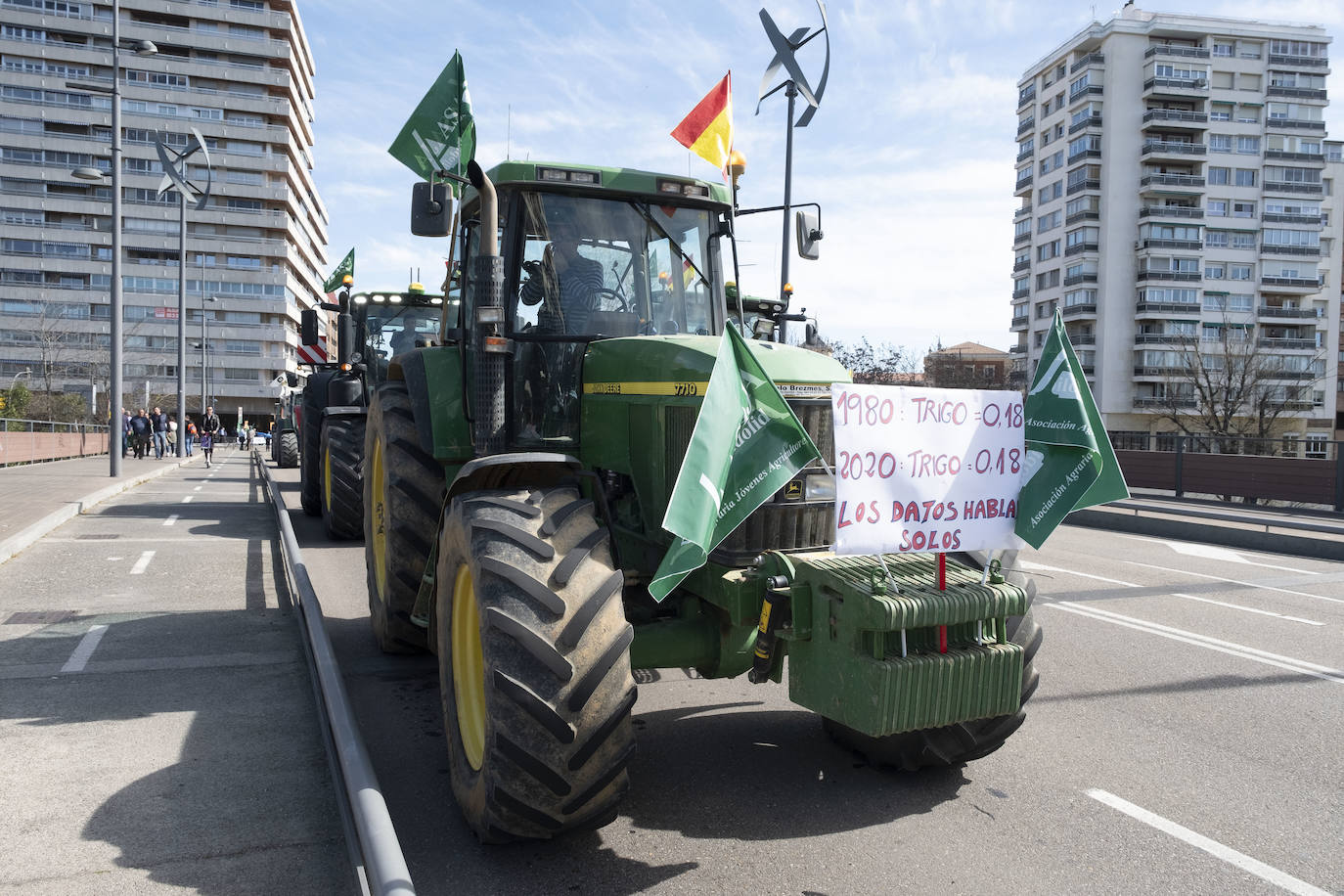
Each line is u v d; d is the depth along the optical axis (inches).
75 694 187.8
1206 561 425.4
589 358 165.8
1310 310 2591.0
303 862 120.6
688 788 148.9
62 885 113.2
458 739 130.7
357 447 392.5
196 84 3125.0
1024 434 130.5
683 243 179.0
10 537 373.1
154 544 392.5
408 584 199.3
